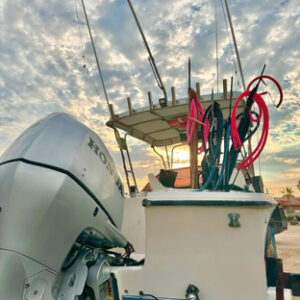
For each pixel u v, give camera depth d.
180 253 1.32
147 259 1.37
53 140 1.26
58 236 1.12
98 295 1.28
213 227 1.29
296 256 5.99
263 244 1.23
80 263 1.30
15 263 1.01
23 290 1.02
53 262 1.11
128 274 1.40
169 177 2.98
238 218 1.26
